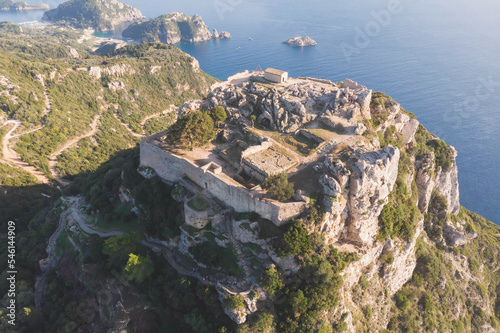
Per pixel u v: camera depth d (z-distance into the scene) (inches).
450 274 4534.9
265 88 4525.1
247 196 3031.5
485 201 6368.1
